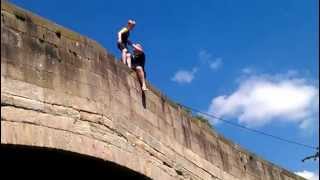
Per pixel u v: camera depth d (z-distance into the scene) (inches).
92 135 599.8
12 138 530.0
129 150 649.0
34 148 546.9
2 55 547.2
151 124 709.9
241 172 904.9
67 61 602.9
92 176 645.9
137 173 655.1
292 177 1057.5
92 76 624.7
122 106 658.8
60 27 608.7
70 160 595.5
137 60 715.4
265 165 982.4
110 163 615.8
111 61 662.5
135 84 699.4
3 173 621.3
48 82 576.7
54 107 573.6
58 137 565.9
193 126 811.4
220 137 876.0
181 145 767.7
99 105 619.5
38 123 554.3
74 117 588.4
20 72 556.4
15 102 543.2
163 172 708.7
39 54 578.6
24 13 579.2
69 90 593.3
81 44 625.0
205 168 810.8
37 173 627.8
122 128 647.1
